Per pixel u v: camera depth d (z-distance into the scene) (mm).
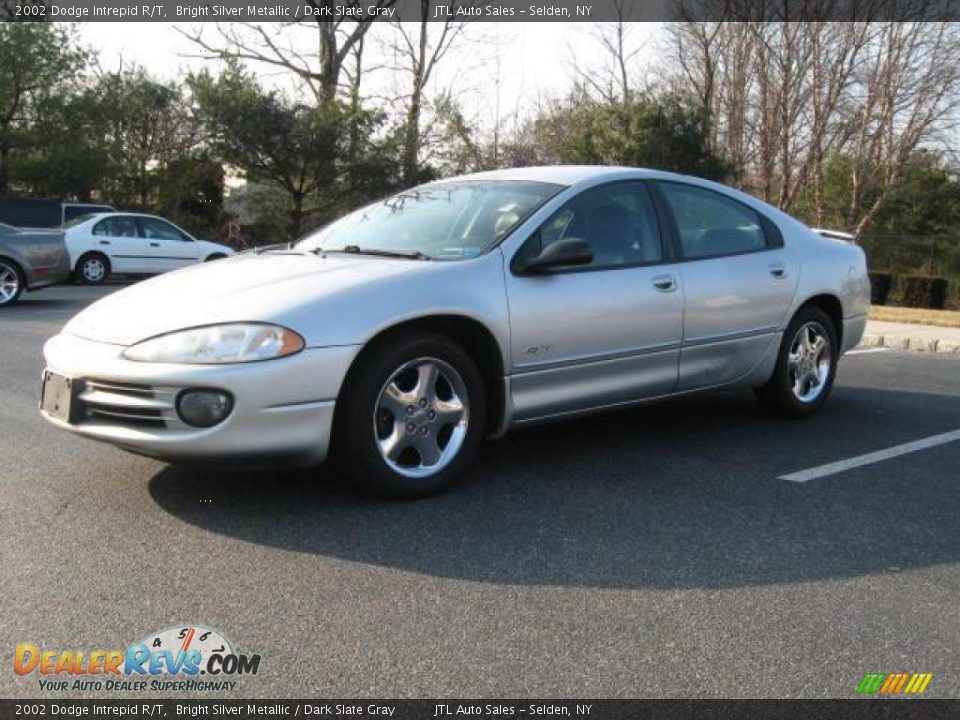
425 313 4008
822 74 20641
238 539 3609
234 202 30281
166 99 28734
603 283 4676
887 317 14461
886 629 2955
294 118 25594
